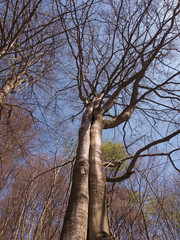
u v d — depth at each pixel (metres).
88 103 4.15
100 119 3.21
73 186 1.95
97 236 1.48
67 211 1.66
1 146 4.89
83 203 1.71
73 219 1.53
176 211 4.33
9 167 5.68
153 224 3.72
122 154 5.02
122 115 3.57
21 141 5.04
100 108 3.34
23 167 5.79
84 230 1.46
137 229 3.49
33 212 4.38
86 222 1.57
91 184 2.01
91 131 2.88
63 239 1.33
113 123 3.41
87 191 1.89
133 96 4.29
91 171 2.17
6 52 3.22
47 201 4.21
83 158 2.29
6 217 4.66
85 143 2.58
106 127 3.34
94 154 2.41
